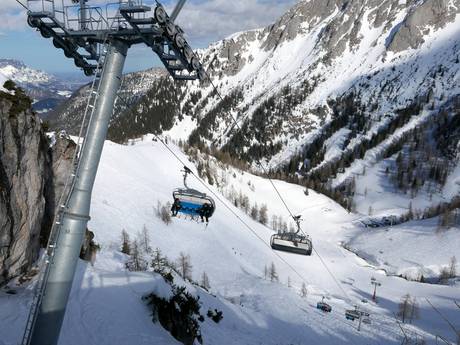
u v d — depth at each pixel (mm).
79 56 10789
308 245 36500
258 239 136875
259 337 47031
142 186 118500
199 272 87875
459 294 112875
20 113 24922
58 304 9438
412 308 94562
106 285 29734
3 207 23312
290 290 94312
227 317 50312
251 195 194500
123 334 24516
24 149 25453
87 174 9469
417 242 150125
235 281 92062
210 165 189875
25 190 25672
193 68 10734
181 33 10125
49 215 30453
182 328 31016
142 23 9281
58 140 31625
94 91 9711
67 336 22062
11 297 23656
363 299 107875
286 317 73188
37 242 28172
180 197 30688
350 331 73688
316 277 121125
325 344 62562
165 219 103125
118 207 96438
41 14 9898
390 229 169625
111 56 9695
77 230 9484
